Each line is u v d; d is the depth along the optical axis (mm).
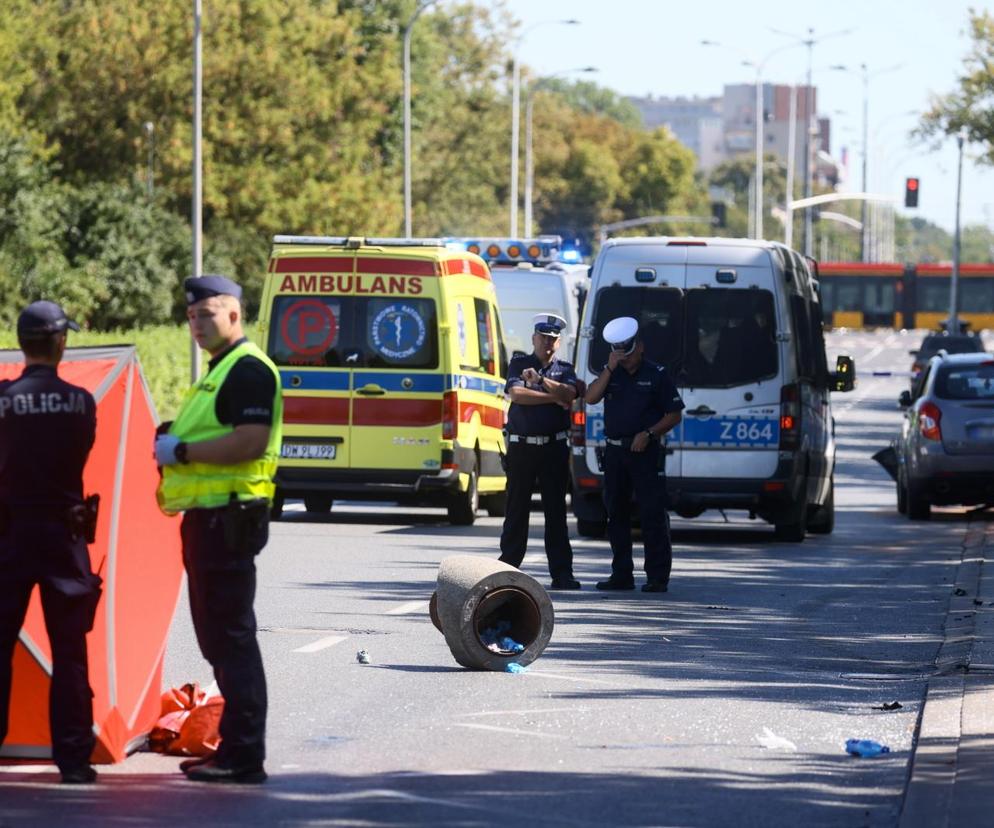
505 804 19438
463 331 54938
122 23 149375
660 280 50219
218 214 155000
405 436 53531
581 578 41656
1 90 128250
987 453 59312
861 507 67938
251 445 19969
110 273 137250
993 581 41375
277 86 156000
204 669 27906
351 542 49281
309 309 53906
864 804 19781
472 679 27328
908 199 170375
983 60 125500
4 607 19797
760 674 28312
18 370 21703
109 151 151750
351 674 27719
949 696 25953
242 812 18938
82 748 20156
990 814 18859
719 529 57594
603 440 51156
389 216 166750
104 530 20781
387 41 172500
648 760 21797
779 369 50000
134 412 21422
